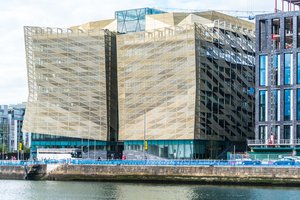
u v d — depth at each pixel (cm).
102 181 15075
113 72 19588
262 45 15600
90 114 19338
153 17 19675
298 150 14812
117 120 19675
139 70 18425
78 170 15538
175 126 17862
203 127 17975
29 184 14375
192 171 13800
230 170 13250
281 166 12644
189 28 17712
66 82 19412
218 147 18688
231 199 10250
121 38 18775
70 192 12181
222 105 18788
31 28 19450
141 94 18400
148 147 18312
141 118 18400
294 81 14975
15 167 16400
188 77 17725
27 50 19612
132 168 14712
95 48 19150
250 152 15488
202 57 18012
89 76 19250
